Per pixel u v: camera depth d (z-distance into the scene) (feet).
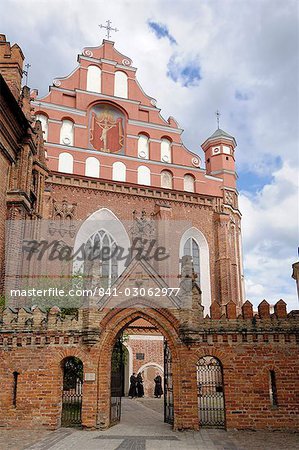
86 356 57.52
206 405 65.72
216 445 46.39
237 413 55.72
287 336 58.44
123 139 136.87
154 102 145.18
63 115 130.82
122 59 145.28
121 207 122.52
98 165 129.08
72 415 62.03
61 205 115.55
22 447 44.78
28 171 84.58
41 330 58.59
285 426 55.31
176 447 45.27
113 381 62.08
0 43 87.35
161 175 136.36
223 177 144.46
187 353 57.98
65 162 125.59
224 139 150.10
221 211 134.00
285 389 56.59
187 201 130.62
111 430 55.77
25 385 57.00
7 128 77.10
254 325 58.80
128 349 116.26
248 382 56.85
